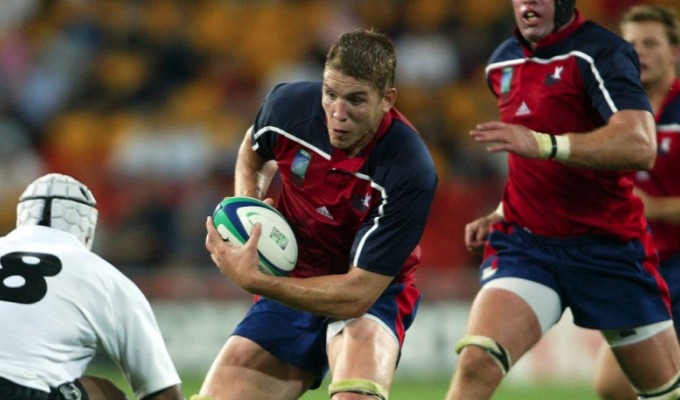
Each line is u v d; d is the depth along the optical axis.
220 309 46.50
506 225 21.59
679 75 28.22
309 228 18.97
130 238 49.94
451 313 46.94
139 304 17.48
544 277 20.83
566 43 20.23
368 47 17.06
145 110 60.12
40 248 17.42
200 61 62.69
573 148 18.55
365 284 17.84
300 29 65.31
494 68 21.45
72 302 16.97
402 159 17.88
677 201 23.92
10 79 58.72
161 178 54.53
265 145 19.27
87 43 61.94
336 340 18.62
